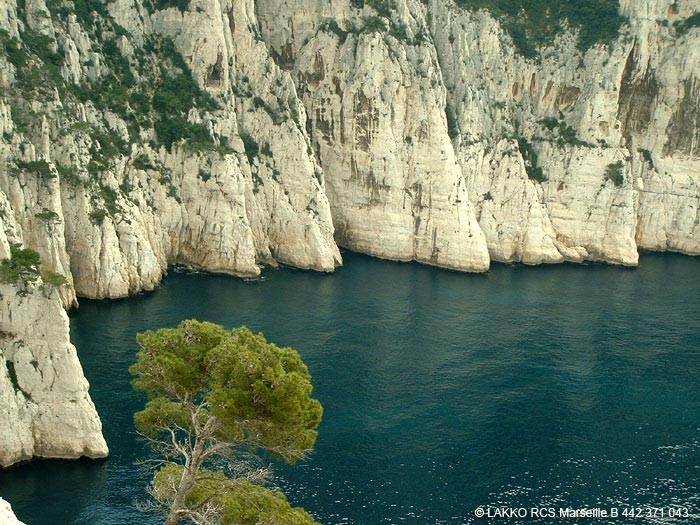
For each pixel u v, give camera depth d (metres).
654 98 144.12
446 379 75.69
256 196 114.12
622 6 141.62
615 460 62.22
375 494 55.22
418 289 106.62
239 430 34.88
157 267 98.12
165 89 111.06
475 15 138.25
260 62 120.50
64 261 84.31
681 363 83.12
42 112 86.12
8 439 53.25
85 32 103.50
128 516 49.62
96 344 75.81
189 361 35.91
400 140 125.00
